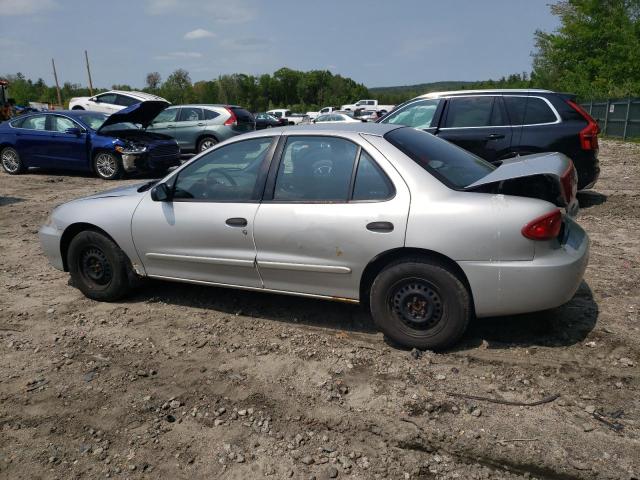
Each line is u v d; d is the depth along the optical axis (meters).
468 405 3.25
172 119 16.56
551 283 3.54
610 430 2.99
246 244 4.26
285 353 3.98
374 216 3.78
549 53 42.41
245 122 16.53
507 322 4.28
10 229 8.09
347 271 3.93
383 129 4.22
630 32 36.09
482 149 8.27
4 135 13.95
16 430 3.19
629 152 17.88
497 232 3.54
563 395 3.33
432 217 3.65
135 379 3.69
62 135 13.24
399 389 3.45
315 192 4.05
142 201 4.73
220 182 4.43
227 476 2.77
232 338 4.25
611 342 3.91
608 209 8.41
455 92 8.59
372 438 3.01
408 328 3.88
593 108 30.22
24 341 4.31
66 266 5.21
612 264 5.66
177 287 5.36
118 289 4.93
